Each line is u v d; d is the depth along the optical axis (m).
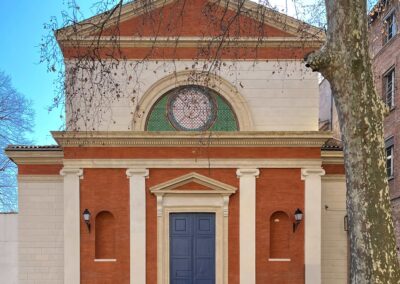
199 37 15.79
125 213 15.38
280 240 15.62
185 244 15.62
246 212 15.40
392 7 17.39
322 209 17.00
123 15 15.67
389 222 8.15
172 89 16.14
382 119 8.48
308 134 15.28
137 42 15.81
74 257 15.20
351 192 8.34
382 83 21.95
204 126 16.22
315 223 15.38
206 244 15.63
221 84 16.06
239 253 15.34
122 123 15.84
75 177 15.37
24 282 16.36
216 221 15.52
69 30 15.40
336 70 8.50
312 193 15.44
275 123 16.03
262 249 15.35
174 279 15.51
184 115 16.25
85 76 15.63
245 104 15.99
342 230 16.97
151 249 15.34
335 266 16.86
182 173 15.50
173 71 15.98
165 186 15.31
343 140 8.56
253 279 15.21
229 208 15.50
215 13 15.54
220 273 15.27
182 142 15.38
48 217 16.59
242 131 15.27
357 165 8.29
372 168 8.23
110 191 15.41
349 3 8.38
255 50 15.64
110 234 15.60
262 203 15.47
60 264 16.44
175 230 15.66
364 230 8.10
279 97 16.06
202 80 15.84
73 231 15.26
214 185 15.39
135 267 15.18
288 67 16.09
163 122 16.22
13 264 17.03
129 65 15.89
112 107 15.83
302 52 16.00
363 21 8.44
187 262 15.58
